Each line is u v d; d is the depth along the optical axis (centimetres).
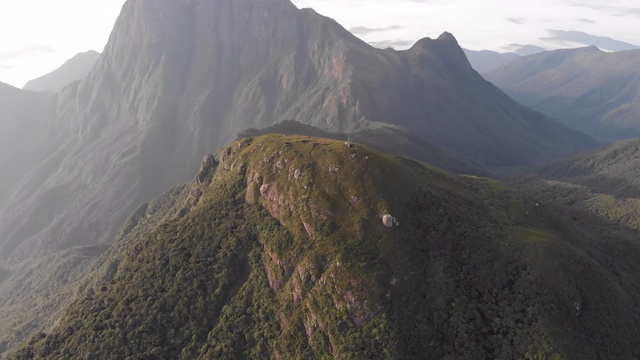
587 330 9375
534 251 10106
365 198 10475
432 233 10375
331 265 9644
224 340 9731
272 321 9806
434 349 8900
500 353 8788
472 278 9844
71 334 10306
